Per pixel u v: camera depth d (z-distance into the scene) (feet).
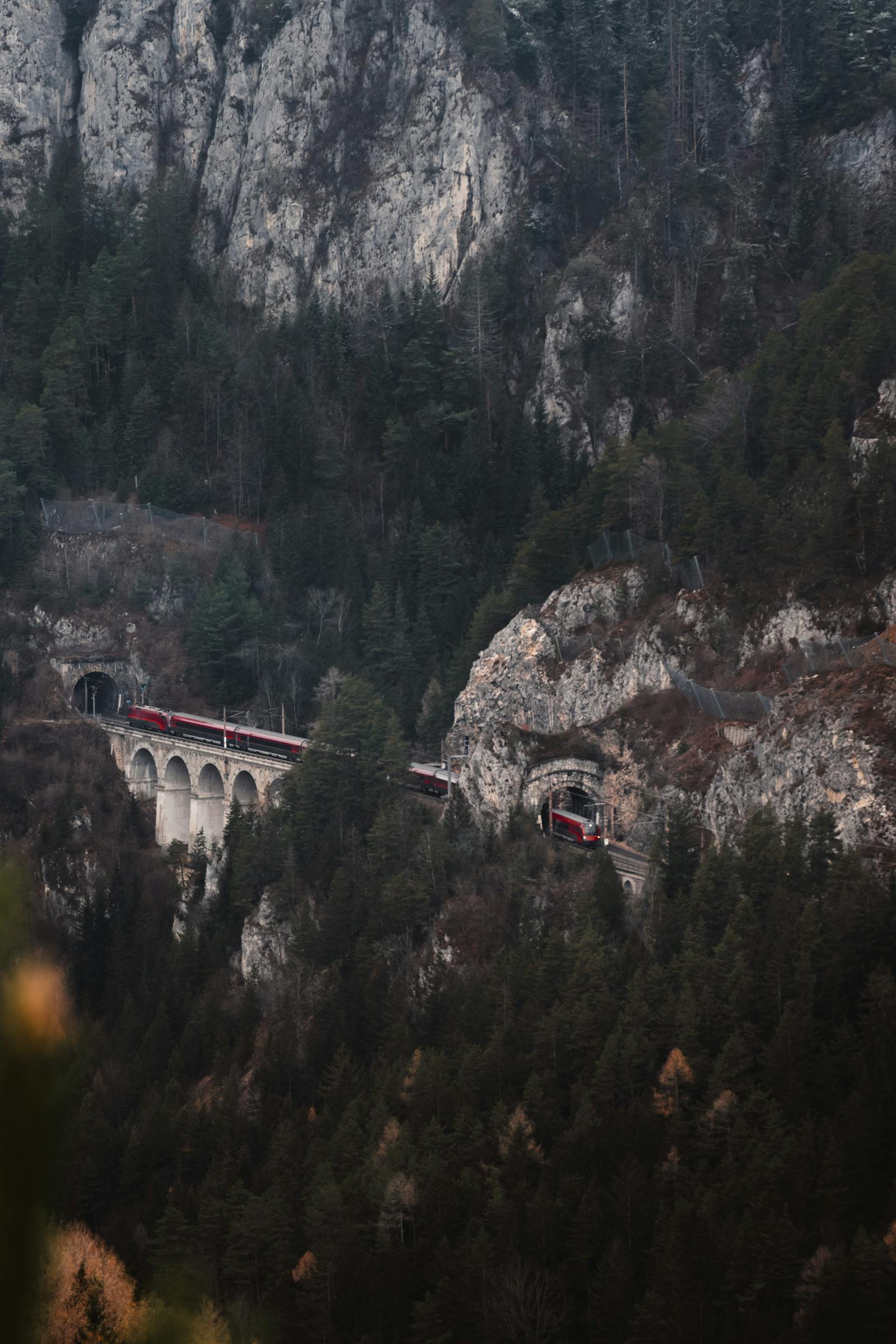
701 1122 341.62
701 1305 281.54
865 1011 372.17
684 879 463.83
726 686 540.11
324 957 535.19
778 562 551.59
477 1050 404.77
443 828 545.85
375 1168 359.05
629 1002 393.70
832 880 406.62
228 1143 419.33
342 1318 321.52
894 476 519.19
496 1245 317.22
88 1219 396.57
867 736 448.24
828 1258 276.82
